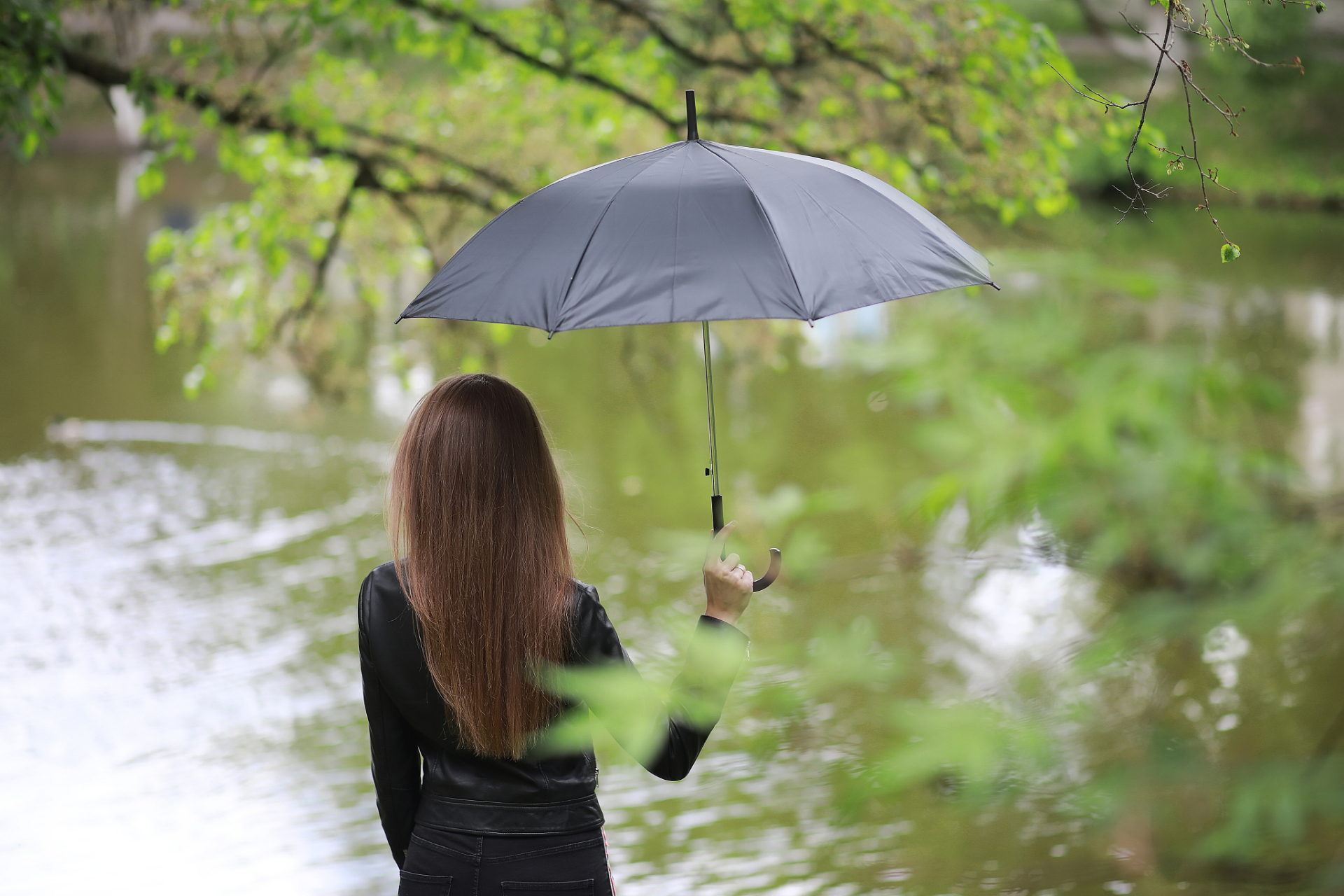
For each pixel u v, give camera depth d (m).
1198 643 1.21
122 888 5.88
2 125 5.79
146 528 11.54
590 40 7.73
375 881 6.02
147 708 7.93
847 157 7.06
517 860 2.06
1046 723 1.10
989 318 1.50
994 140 6.41
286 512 12.05
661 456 13.59
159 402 16.25
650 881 5.80
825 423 14.23
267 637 9.12
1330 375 13.60
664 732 1.08
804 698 1.11
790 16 7.04
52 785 6.88
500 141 8.36
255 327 8.65
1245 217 25.31
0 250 27.78
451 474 2.03
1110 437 1.35
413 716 2.09
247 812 6.65
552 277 1.88
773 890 5.55
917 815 5.86
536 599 2.02
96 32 7.15
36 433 14.82
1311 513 1.32
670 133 7.64
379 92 8.35
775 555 1.66
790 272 1.79
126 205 35.88
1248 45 1.75
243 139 7.89
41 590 9.97
